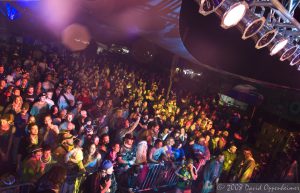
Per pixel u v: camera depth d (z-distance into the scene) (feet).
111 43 60.39
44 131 18.35
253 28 11.90
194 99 53.06
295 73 22.52
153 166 21.93
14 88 21.95
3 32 43.04
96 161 18.24
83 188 15.24
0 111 20.39
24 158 16.15
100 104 27.61
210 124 35.50
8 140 17.29
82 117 23.03
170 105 38.68
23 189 14.80
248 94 48.55
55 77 33.24
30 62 33.32
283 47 15.08
